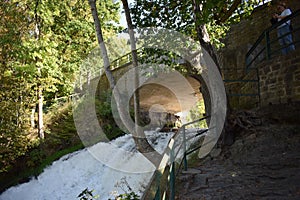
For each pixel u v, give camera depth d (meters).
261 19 11.78
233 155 5.90
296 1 10.26
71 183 9.57
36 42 10.09
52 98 16.08
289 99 6.86
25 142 11.09
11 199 10.18
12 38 10.32
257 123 6.80
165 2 8.17
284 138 5.93
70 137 12.80
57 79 12.54
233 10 9.25
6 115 10.62
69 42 13.55
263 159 5.20
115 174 8.45
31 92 12.03
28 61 10.37
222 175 4.68
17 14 10.70
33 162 11.50
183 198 3.80
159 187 1.84
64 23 12.82
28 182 10.62
